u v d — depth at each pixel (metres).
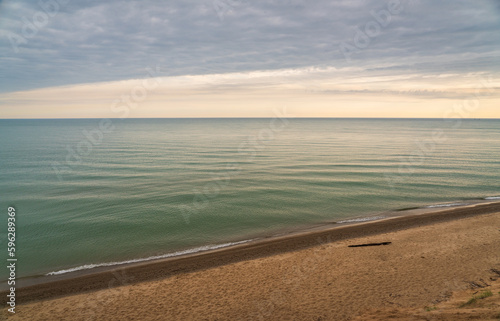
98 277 12.69
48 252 16.08
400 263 12.59
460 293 9.41
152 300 10.38
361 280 11.16
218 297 10.41
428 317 7.32
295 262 13.30
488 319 6.19
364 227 18.66
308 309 9.26
